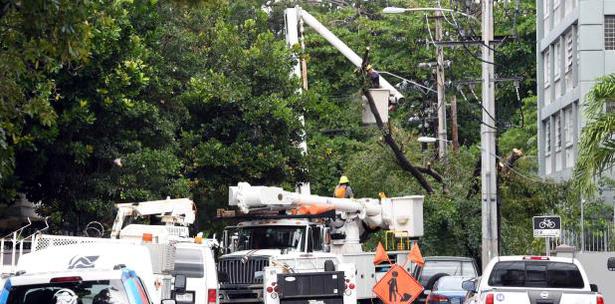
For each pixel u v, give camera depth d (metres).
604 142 75.88
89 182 70.38
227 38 89.75
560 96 131.25
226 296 74.56
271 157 85.56
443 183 107.12
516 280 56.88
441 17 121.25
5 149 46.31
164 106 81.19
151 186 74.38
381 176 114.69
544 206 108.31
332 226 82.12
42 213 74.00
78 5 43.88
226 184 86.38
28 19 43.59
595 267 88.12
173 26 84.88
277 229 77.62
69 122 64.56
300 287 67.75
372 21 168.88
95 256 42.84
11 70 44.69
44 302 34.44
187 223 67.38
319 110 92.19
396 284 71.75
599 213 109.00
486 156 90.44
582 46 119.06
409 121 141.62
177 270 62.06
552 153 135.88
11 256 55.16
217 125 86.00
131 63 66.75
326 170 97.44
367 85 92.44
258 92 90.06
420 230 86.06
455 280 75.31
